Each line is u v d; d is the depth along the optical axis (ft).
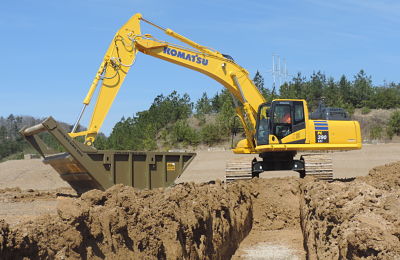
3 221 23.03
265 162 68.08
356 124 66.74
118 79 60.44
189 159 58.49
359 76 256.11
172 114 222.89
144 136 195.72
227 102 202.49
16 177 110.22
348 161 125.08
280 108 65.72
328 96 237.04
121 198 31.65
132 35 62.39
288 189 62.34
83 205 28.94
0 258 21.39
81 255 26.40
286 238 56.18
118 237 29.45
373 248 22.88
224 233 45.60
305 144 64.95
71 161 51.21
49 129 49.16
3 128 291.79
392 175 59.36
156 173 56.29
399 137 189.47
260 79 254.47
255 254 49.29
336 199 33.94
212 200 43.29
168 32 66.33
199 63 67.97
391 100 231.30
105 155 52.42
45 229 25.11
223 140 191.52
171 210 34.55
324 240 32.94
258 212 61.98
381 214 28.45
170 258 32.83
